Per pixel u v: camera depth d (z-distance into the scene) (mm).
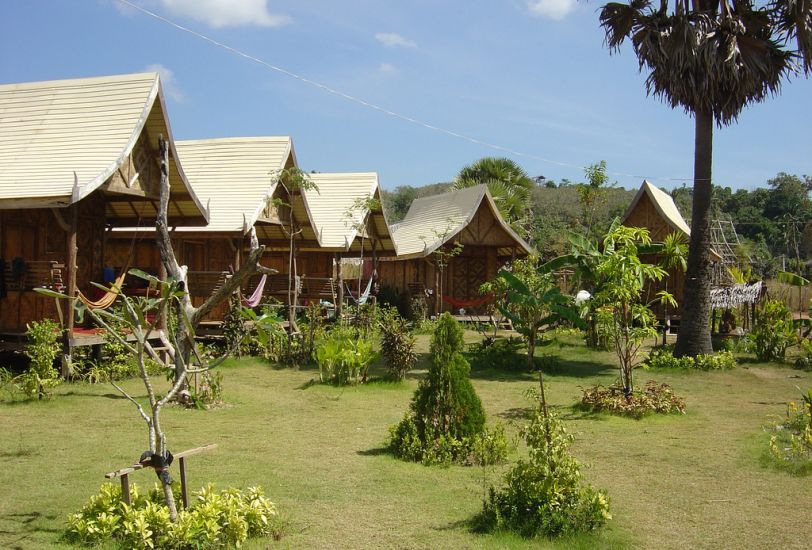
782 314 20078
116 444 8719
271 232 23266
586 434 10078
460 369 8602
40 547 5387
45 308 13977
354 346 14445
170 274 11258
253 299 17609
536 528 5980
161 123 15180
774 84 17594
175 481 7113
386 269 36188
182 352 11422
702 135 17891
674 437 9906
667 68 17312
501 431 8578
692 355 17906
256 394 12797
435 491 7109
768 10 17359
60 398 11492
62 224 13156
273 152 21359
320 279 23844
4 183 13492
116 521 5531
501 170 40156
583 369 17641
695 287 18016
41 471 7473
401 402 12336
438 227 31562
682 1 17297
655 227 25672
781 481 7699
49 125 14883
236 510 5734
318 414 11148
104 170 13508
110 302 13641
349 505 6641
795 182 63469
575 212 66250
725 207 64812
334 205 26812
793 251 55094
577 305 17031
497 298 19719
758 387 15000
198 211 17125
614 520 6336
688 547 5734
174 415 10711
